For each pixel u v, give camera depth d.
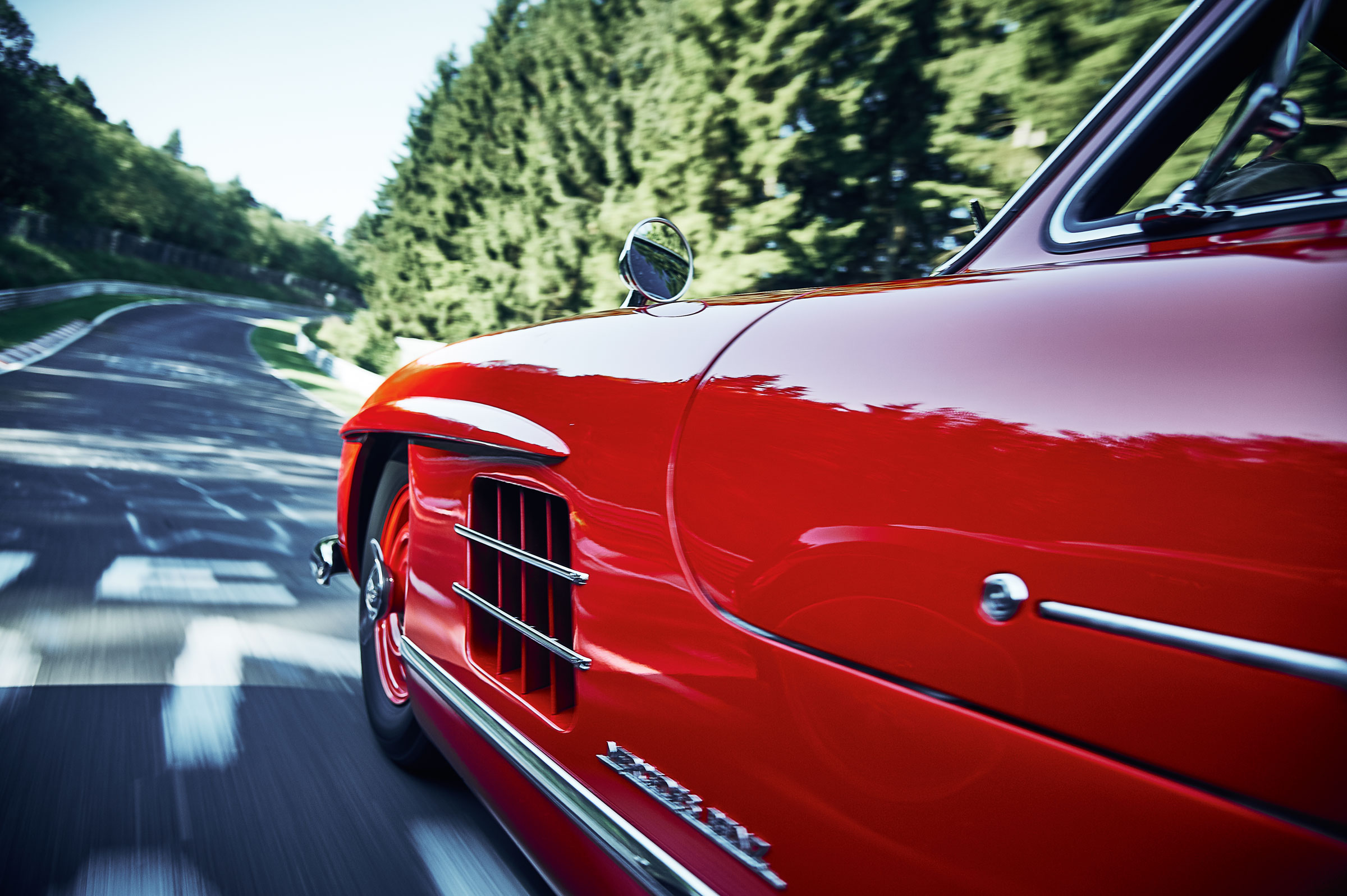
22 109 64.38
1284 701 0.52
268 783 2.12
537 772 1.31
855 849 0.79
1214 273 0.66
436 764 2.15
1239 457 0.56
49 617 3.36
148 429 10.28
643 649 1.06
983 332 0.78
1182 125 0.85
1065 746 0.63
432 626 1.72
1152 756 0.58
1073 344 0.70
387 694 2.23
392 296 32.12
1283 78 0.75
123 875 1.71
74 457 7.66
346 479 2.41
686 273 1.69
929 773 0.72
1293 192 0.73
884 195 8.97
